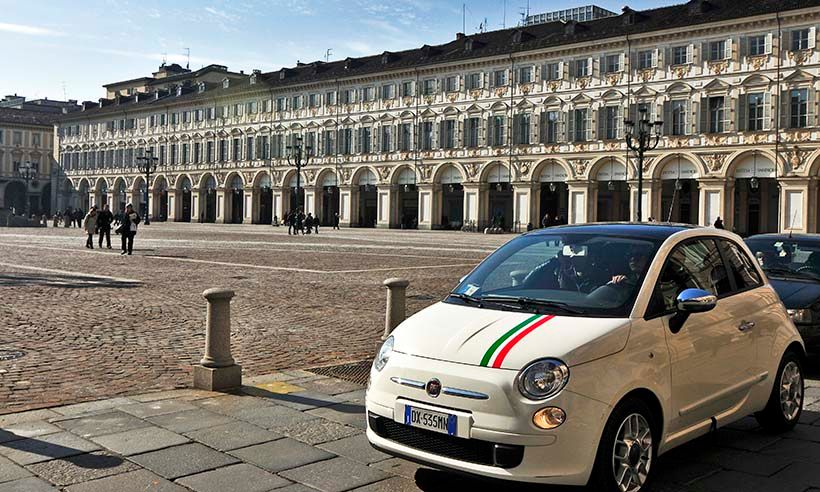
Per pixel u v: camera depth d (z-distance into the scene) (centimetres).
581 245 653
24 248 3572
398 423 534
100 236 3612
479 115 7262
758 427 729
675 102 6053
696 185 6738
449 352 530
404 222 8356
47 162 12619
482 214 7300
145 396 792
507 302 599
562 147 6688
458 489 550
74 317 1352
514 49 6931
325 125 8469
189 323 1305
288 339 1171
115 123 10956
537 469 487
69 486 539
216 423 696
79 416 711
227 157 9450
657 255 615
